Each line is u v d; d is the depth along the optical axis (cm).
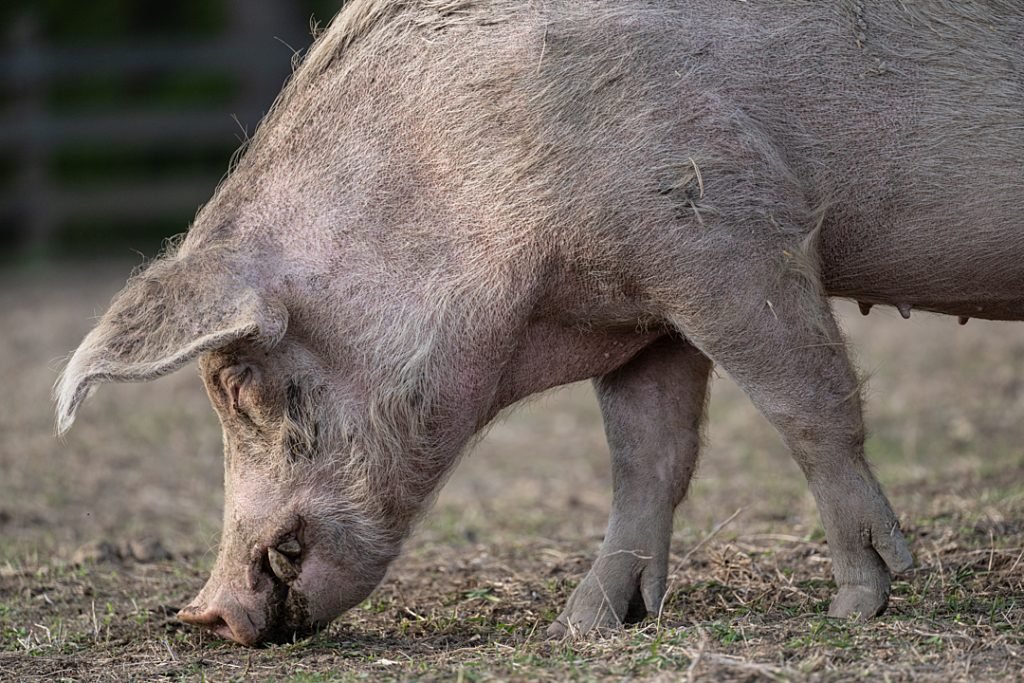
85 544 2600
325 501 1828
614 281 1798
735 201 1750
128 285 1800
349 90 1855
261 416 1823
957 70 1802
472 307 1806
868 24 1808
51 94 8325
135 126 7350
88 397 1703
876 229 1833
